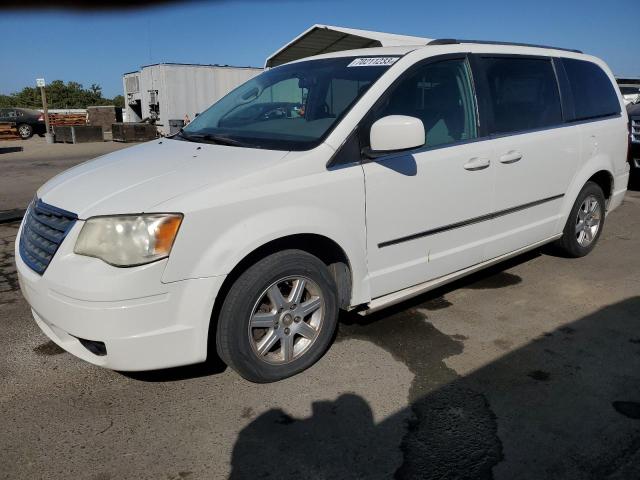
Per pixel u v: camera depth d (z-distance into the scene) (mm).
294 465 2365
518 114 4012
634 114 8070
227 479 2287
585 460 2383
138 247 2469
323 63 3846
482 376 3053
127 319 2473
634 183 8688
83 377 3066
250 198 2676
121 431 2596
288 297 2961
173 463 2381
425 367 3150
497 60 3926
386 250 3260
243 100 3996
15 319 3822
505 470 2324
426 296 4180
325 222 2910
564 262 4945
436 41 3717
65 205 2736
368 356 3275
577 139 4449
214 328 2887
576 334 3549
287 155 2908
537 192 4180
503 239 3998
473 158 3586
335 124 3064
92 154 17359
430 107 3461
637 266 4848
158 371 3121
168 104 22312
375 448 2469
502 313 3873
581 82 4660
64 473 2318
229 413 2732
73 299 2488
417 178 3285
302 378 3043
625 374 3068
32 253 2840
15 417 2697
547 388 2932
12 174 11703
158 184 2699
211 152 3141
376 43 12219
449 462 2375
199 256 2564
